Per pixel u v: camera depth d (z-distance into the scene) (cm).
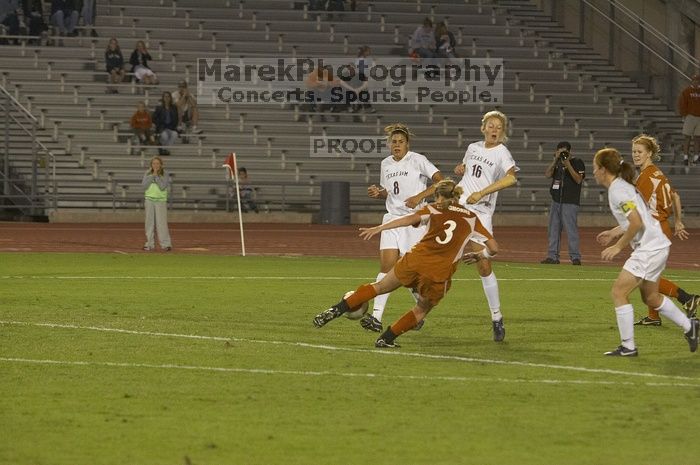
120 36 12719
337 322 4022
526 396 2675
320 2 13450
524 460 2088
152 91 12094
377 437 2248
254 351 3309
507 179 3684
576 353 3366
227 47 12719
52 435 2236
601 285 5634
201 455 2091
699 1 13000
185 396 2627
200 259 7144
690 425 2380
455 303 4719
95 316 4088
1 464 2017
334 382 2823
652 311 4081
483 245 3522
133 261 6894
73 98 11838
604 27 13638
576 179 7100
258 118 12194
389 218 3969
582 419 2431
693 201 12288
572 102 13062
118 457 2070
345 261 7106
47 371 2927
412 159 3953
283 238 9312
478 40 13512
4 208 10956
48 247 8062
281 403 2561
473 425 2364
